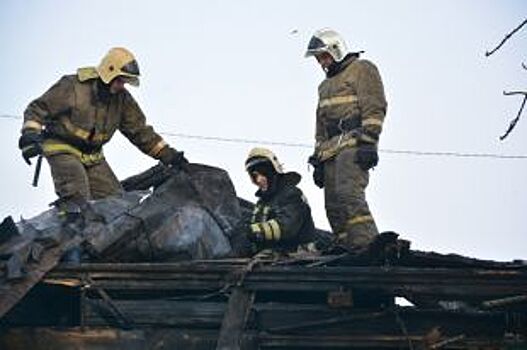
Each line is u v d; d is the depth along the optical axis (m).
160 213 23.72
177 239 23.62
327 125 25.80
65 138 25.89
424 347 22.02
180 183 24.47
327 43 25.73
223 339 21.25
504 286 21.83
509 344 22.08
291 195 24.58
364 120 25.00
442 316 22.55
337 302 21.84
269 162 24.73
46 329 21.88
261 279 21.95
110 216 23.39
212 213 24.62
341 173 24.95
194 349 22.03
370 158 24.69
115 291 22.75
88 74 25.89
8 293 21.41
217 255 24.34
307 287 21.94
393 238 21.81
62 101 25.70
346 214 24.88
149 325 22.56
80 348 21.86
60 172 25.61
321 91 26.06
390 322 22.42
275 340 22.16
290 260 22.53
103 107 26.06
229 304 21.75
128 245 23.19
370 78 25.30
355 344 22.19
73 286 22.23
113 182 26.66
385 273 21.81
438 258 22.23
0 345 21.78
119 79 25.89
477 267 22.25
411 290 21.83
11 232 23.28
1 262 22.02
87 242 22.75
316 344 22.16
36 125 25.45
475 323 22.58
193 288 22.03
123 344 21.91
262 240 24.03
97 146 26.41
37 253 21.88
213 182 24.88
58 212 24.44
